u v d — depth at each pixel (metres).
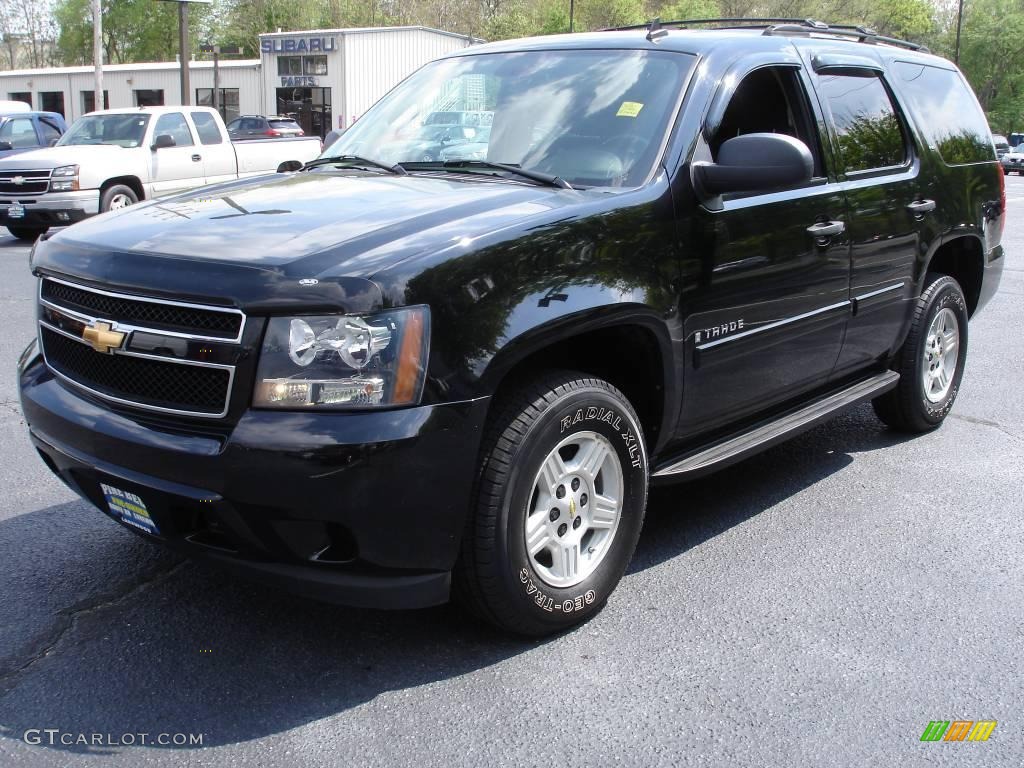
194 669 2.99
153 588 3.51
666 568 3.76
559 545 3.13
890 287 4.69
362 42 40.19
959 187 5.24
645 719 2.77
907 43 5.44
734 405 3.83
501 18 56.81
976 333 8.37
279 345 2.58
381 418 2.59
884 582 3.66
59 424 2.96
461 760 2.58
